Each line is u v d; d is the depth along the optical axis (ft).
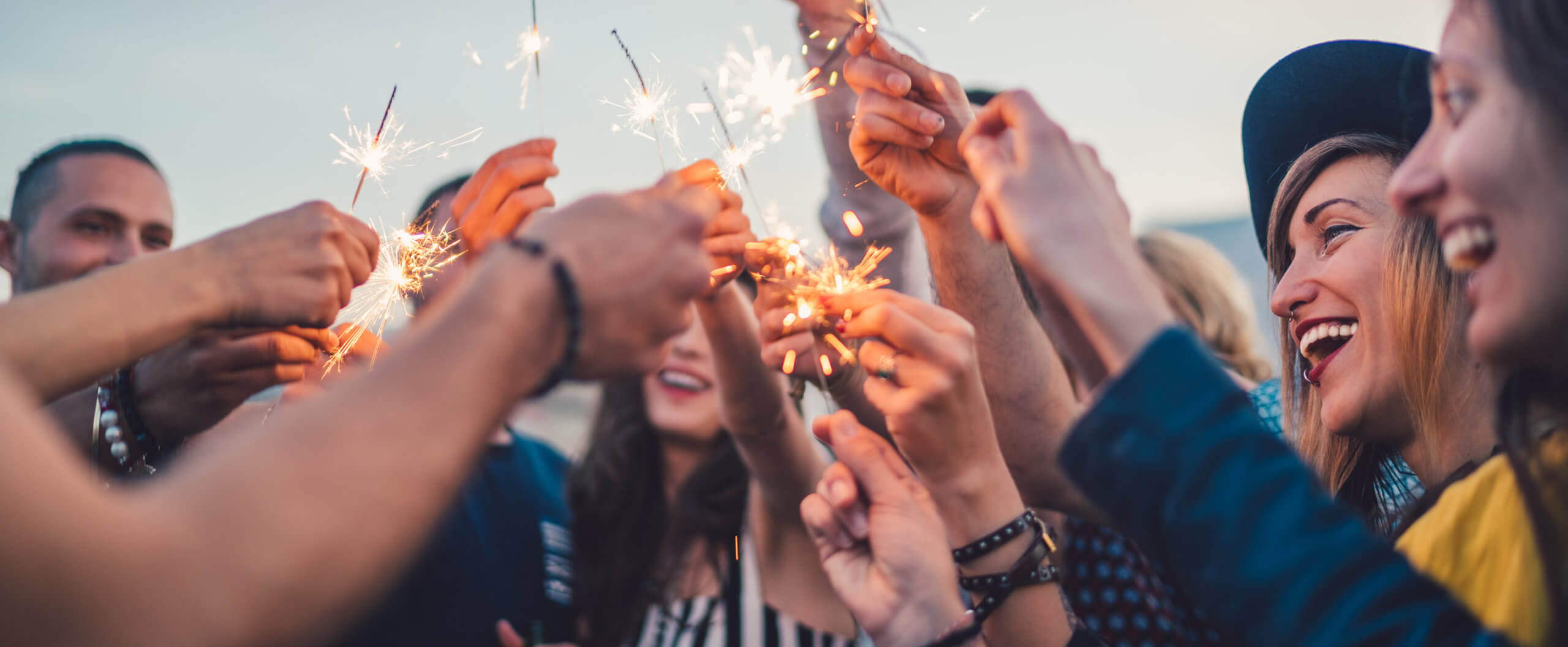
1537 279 1.94
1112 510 2.16
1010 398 4.19
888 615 3.33
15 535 1.19
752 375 4.71
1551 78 1.88
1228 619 1.92
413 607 4.50
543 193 3.54
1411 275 3.84
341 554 1.40
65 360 2.41
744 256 4.11
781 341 4.20
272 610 1.33
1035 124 2.36
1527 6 1.94
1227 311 9.61
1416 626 1.79
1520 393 2.18
